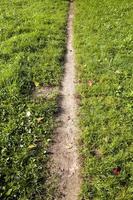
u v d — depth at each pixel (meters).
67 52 5.12
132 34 5.61
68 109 3.68
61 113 3.61
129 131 3.26
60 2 7.78
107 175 2.80
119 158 2.94
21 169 2.87
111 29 5.91
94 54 4.91
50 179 2.81
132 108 3.57
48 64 4.58
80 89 4.00
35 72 4.32
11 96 3.79
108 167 2.86
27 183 2.74
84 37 5.63
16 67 4.38
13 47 5.02
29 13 6.83
